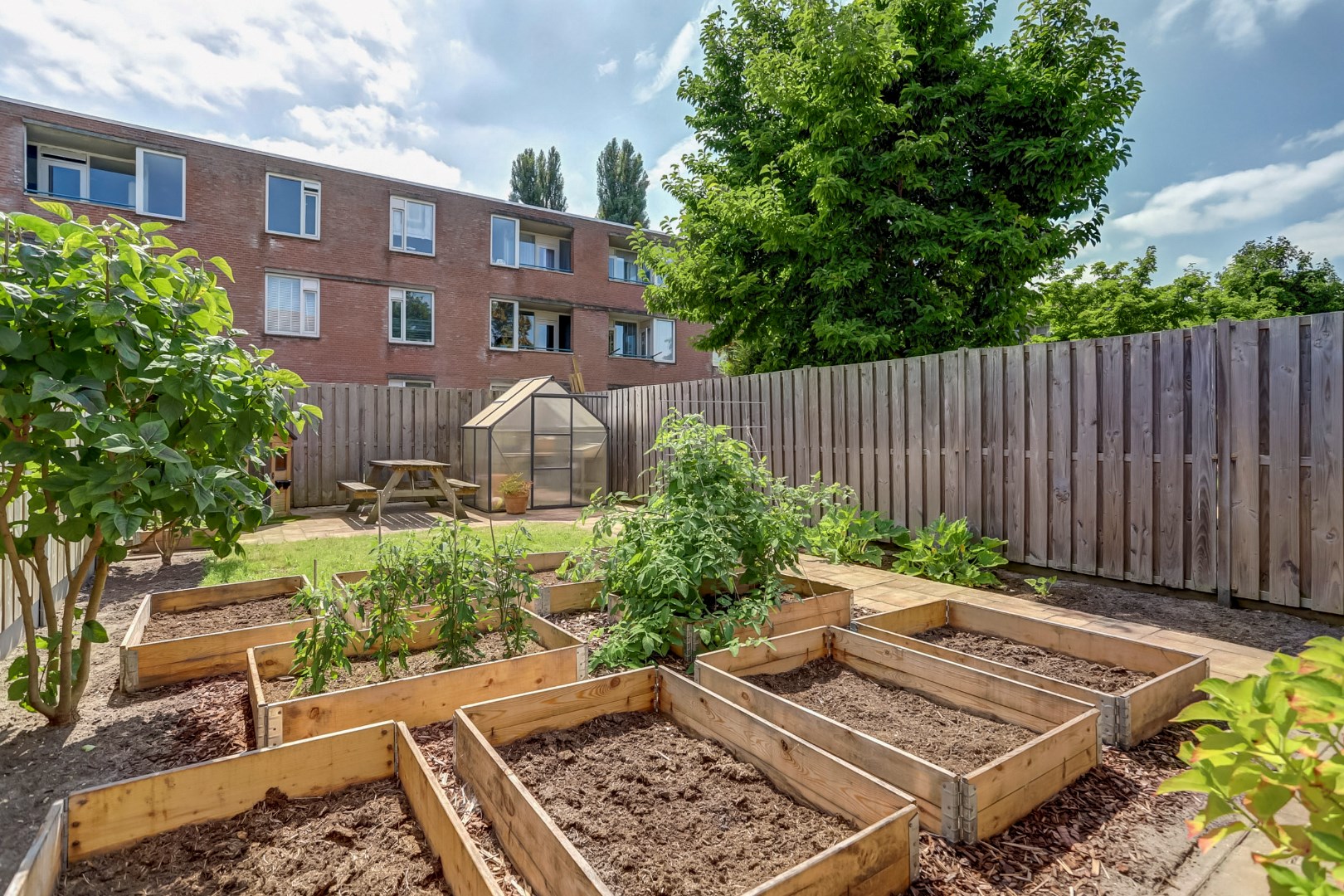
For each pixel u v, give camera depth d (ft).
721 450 13.76
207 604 13.79
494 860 6.26
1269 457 14.05
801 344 32.07
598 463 37.81
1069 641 11.38
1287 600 13.78
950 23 28.48
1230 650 12.05
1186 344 15.29
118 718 9.08
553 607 14.08
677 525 12.51
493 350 58.49
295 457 35.29
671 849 6.23
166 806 6.31
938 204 29.32
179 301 8.84
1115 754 8.20
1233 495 14.56
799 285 32.01
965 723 8.78
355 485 32.01
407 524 28.89
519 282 59.98
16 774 7.64
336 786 7.13
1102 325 57.11
